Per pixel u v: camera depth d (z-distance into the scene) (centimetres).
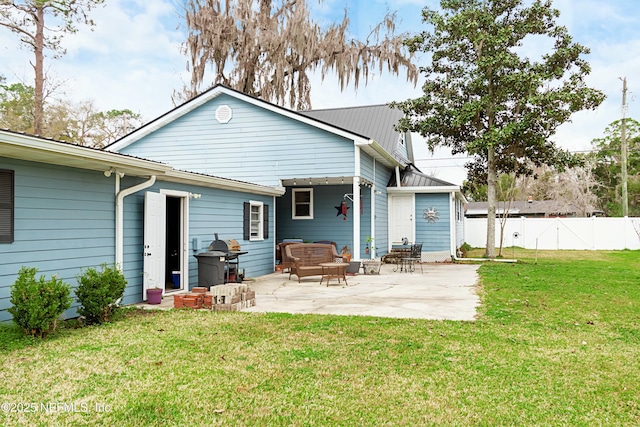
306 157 1366
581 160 1603
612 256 1864
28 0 1523
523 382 403
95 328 592
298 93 2216
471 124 1683
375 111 1953
